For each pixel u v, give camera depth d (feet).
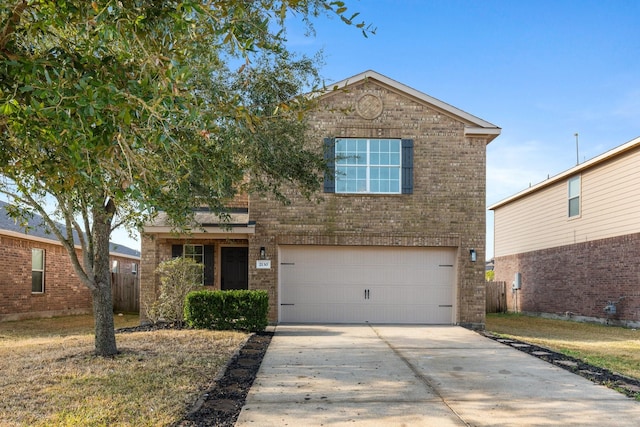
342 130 50.11
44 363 28.76
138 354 31.14
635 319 53.52
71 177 14.05
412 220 50.21
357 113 50.31
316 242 49.83
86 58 13.51
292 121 34.09
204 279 53.57
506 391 24.36
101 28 13.50
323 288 50.80
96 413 19.88
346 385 25.29
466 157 50.67
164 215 51.24
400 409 21.33
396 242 50.06
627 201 55.01
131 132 13.67
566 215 67.56
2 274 56.70
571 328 54.90
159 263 51.42
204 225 47.34
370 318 50.78
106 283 31.12
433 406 21.80
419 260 51.19
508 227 87.66
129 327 47.83
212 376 26.45
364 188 50.37
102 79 13.35
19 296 59.72
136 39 13.71
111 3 13.35
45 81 12.73
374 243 49.98
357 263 51.03
